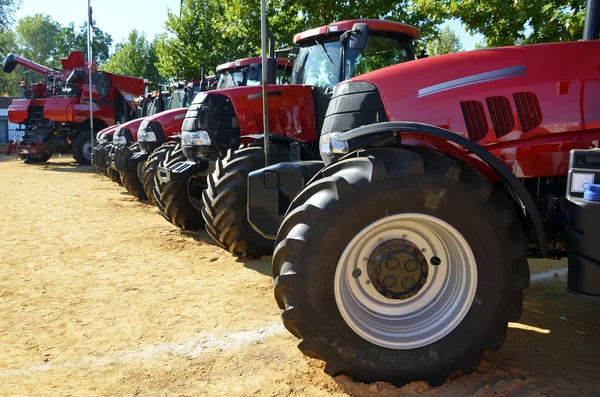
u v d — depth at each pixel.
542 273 5.09
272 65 6.14
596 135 3.22
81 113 16.66
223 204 5.17
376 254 2.89
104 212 8.53
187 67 21.72
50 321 3.85
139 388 2.90
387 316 2.92
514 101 3.19
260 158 5.20
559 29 7.38
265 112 3.80
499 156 3.21
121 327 3.74
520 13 7.44
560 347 3.37
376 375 2.79
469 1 8.66
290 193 3.51
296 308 2.68
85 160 17.42
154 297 4.37
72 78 16.80
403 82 3.20
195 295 4.43
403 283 2.92
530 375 2.94
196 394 2.83
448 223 2.76
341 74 5.61
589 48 3.26
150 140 8.93
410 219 2.77
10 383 2.93
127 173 9.60
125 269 5.22
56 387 2.90
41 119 17.81
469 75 3.23
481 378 2.89
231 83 8.90
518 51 3.28
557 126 3.18
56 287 4.63
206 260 5.57
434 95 3.18
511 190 2.95
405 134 3.10
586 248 2.64
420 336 2.85
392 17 11.97
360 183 2.69
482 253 2.80
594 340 3.49
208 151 5.99
